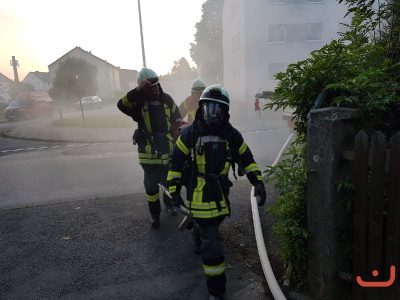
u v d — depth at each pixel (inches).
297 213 108.7
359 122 99.2
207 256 101.0
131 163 311.4
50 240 150.3
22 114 937.5
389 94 100.8
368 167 87.1
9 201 210.5
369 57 110.0
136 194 211.8
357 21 132.0
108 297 109.4
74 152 383.6
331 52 104.4
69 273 123.6
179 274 121.1
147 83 147.0
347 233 94.3
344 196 93.0
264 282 114.3
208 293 110.1
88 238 151.2
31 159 354.6
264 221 161.5
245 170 106.1
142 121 153.3
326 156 90.0
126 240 148.2
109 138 470.6
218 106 98.3
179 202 106.4
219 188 99.8
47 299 109.2
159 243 144.6
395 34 131.3
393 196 80.0
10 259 134.6
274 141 410.3
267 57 982.4
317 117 90.7
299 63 102.7
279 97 109.6
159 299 108.0
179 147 104.1
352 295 93.8
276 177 113.3
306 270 105.0
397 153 77.9
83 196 214.1
